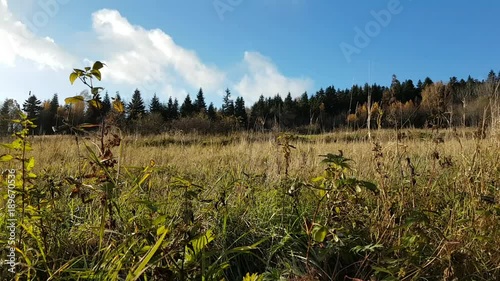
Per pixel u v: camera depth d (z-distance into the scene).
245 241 2.57
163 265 1.93
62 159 4.18
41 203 2.04
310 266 2.15
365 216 2.54
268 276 2.08
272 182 3.74
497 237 2.01
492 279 1.91
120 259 1.73
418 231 1.87
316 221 2.60
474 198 2.27
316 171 3.89
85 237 2.37
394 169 3.24
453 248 1.82
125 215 2.43
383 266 2.02
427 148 3.99
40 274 1.99
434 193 2.91
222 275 2.07
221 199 2.42
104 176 2.04
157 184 3.29
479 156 2.74
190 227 1.98
